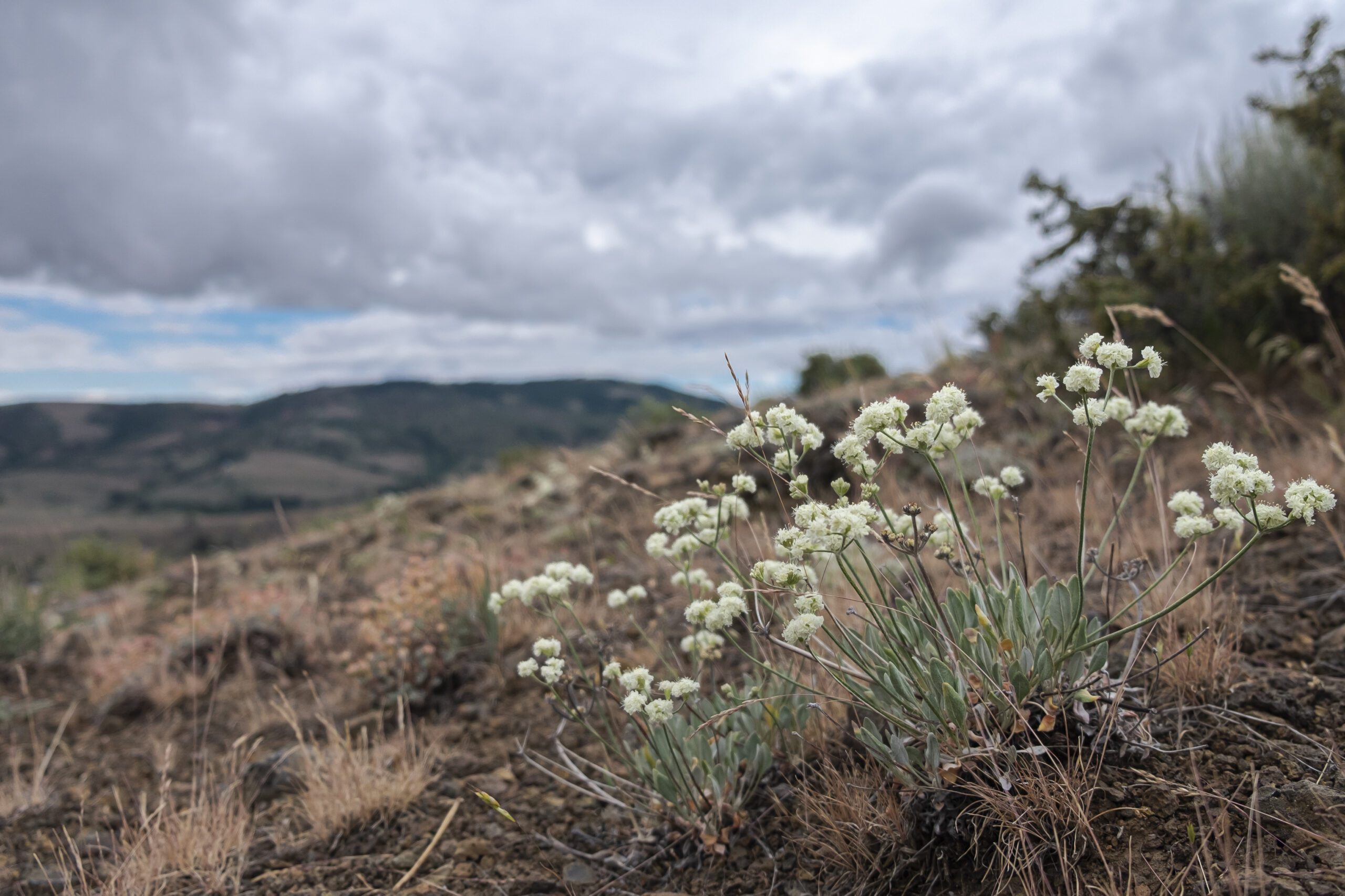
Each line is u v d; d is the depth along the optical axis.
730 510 2.73
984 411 6.82
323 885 2.53
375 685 4.01
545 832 2.69
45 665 5.83
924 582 2.23
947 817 2.06
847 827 2.21
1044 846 1.90
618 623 4.15
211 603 7.15
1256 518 1.75
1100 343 2.00
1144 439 2.38
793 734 2.60
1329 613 2.92
